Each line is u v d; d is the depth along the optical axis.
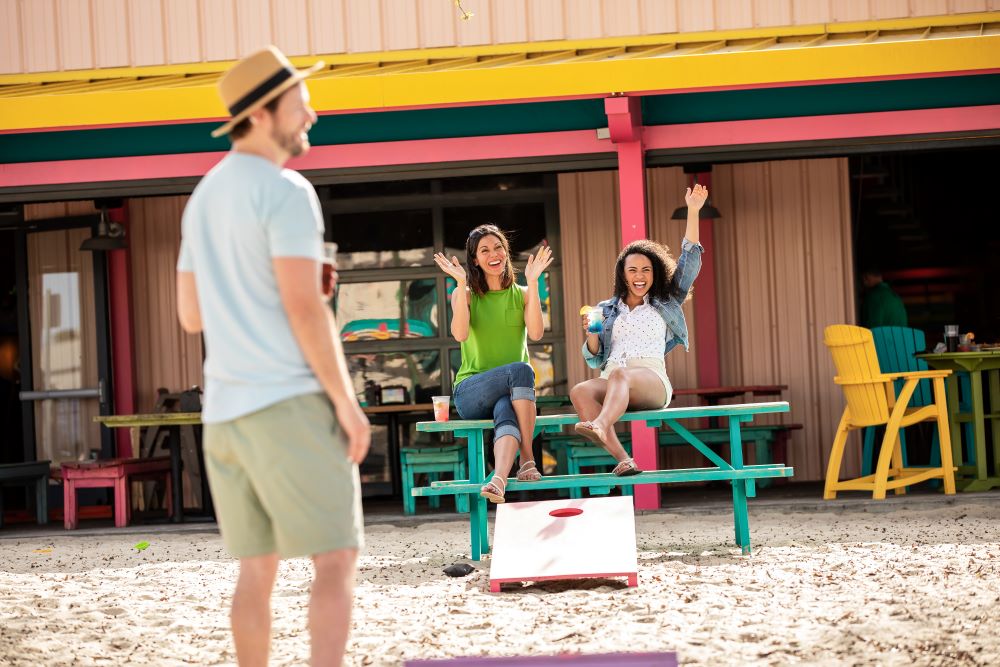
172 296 13.05
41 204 13.14
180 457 11.26
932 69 9.31
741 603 5.82
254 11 11.82
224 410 3.72
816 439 12.41
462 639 5.26
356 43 11.70
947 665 4.38
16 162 10.91
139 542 9.84
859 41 10.05
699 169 12.39
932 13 10.84
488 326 7.80
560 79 9.73
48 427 13.11
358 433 3.70
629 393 7.61
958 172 17.72
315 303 3.67
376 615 5.93
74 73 11.90
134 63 11.91
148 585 7.36
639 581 6.66
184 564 8.31
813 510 9.86
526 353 7.91
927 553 7.13
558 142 10.46
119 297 12.98
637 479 7.45
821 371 12.42
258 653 3.91
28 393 13.05
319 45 11.73
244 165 3.78
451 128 10.62
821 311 12.43
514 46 11.44
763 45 10.35
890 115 10.17
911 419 10.05
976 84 10.11
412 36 11.63
